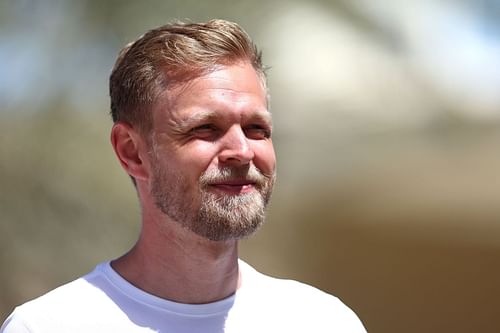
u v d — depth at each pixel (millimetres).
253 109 7023
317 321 7547
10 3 18859
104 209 19703
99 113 19906
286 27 22938
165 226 7121
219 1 19578
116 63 7660
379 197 31766
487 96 30812
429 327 31922
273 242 28375
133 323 6984
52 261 19344
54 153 19312
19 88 19250
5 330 6961
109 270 7262
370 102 27922
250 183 6992
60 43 19281
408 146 30266
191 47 7059
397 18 27500
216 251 7074
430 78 29609
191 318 7121
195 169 6875
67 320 6898
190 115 6898
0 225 18750
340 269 32031
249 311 7367
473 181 31047
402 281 32469
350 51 26359
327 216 30266
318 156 28188
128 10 18969
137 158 7445
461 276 31562
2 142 19078
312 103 26062
